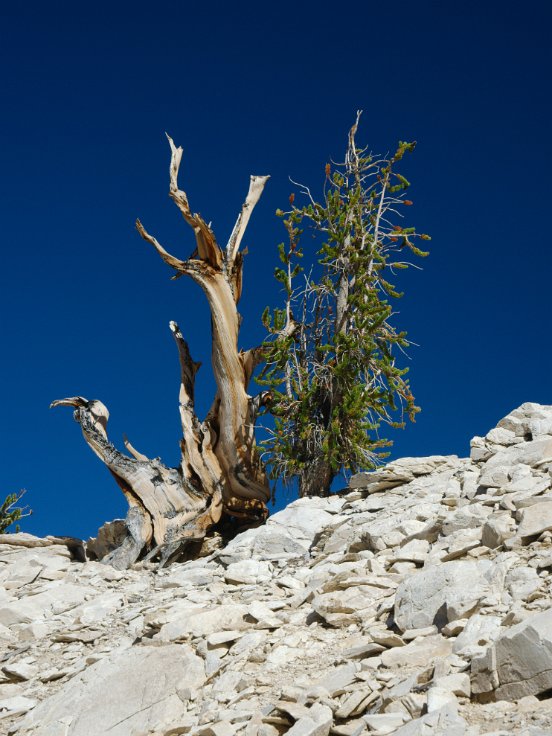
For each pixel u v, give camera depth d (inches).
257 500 668.1
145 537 629.3
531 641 213.2
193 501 647.8
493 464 433.7
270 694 263.1
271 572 426.0
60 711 304.0
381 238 688.4
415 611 283.1
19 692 342.3
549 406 518.0
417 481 498.3
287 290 690.8
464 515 363.6
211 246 664.4
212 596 393.4
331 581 343.9
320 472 644.7
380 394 621.9
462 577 285.7
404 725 208.4
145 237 660.7
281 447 645.9
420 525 392.8
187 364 688.4
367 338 636.7
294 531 496.1
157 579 501.0
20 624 437.1
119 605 430.9
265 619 323.9
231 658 301.4
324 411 672.4
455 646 245.8
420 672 235.9
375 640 272.7
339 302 678.5
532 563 290.5
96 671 322.3
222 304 666.8
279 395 651.5
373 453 633.0
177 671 299.9
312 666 277.0
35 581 522.0
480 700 216.2
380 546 383.2
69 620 430.6
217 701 272.2
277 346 656.4
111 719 288.7
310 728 225.8
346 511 496.4
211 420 673.0
